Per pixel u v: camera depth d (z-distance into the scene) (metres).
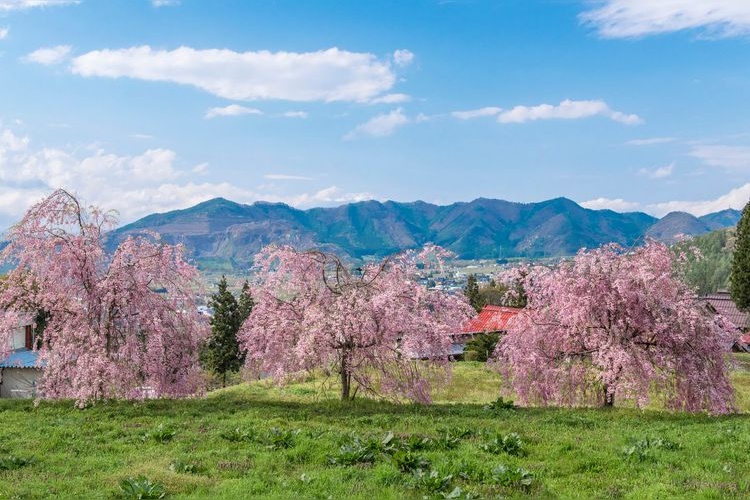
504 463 13.19
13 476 12.46
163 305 24.02
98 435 16.44
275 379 23.91
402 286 23.89
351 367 23.73
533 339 24.77
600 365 22.84
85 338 22.09
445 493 11.21
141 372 23.00
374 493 11.20
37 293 23.33
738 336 23.41
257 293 25.12
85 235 23.36
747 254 65.19
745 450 14.33
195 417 19.31
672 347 23.09
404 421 18.44
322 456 13.68
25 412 20.36
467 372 41.34
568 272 24.11
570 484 12.03
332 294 24.34
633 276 22.92
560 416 19.77
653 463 13.33
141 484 11.38
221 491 11.38
